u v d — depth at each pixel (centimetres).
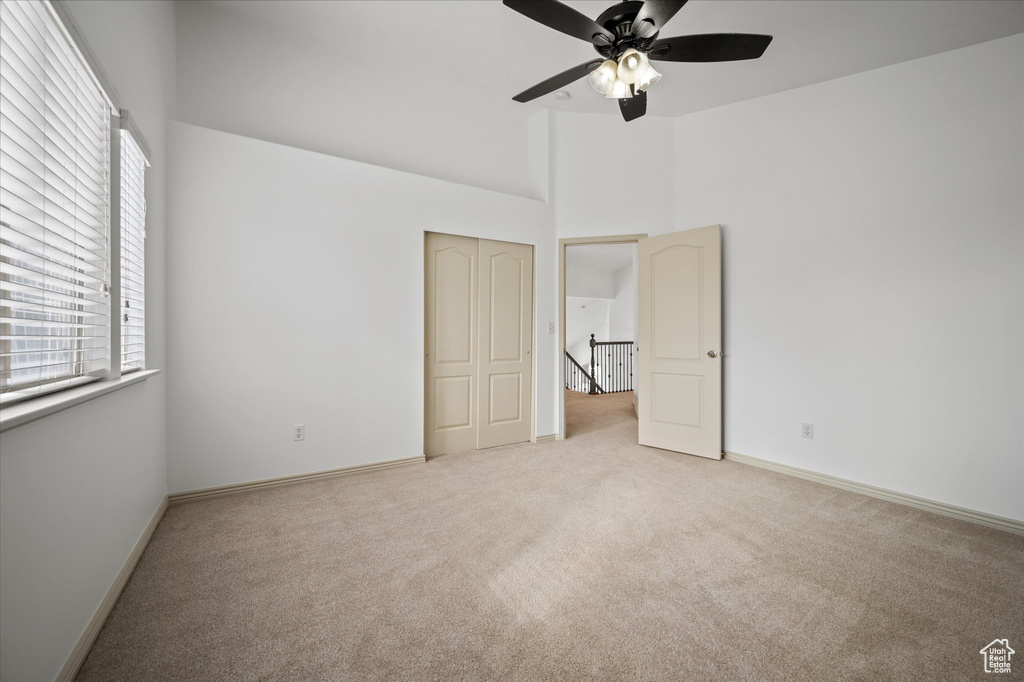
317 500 284
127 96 200
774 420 354
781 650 151
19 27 115
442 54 352
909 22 263
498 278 419
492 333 417
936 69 285
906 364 292
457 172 412
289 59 333
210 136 284
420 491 301
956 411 274
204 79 305
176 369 274
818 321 331
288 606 173
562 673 139
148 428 227
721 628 162
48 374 146
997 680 138
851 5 259
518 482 321
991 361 263
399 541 228
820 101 334
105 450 164
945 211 279
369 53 354
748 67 321
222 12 311
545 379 445
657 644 153
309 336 316
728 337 382
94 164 167
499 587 187
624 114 298
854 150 316
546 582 191
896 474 295
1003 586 192
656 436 415
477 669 141
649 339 420
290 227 309
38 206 129
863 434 309
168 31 276
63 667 128
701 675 139
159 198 255
